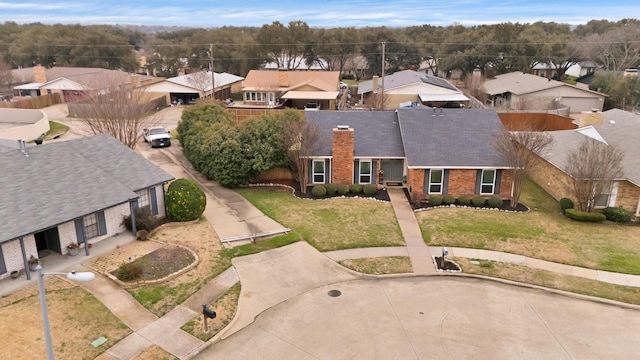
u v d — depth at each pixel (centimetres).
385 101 5319
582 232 2373
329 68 9731
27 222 1791
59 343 1429
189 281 1847
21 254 1795
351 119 3198
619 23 11500
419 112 3144
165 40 13550
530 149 2648
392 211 2633
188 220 2412
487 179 2780
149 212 2312
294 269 1992
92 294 1705
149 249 2077
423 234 2348
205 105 3759
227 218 2502
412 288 1869
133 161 2422
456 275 1969
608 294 1816
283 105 6000
